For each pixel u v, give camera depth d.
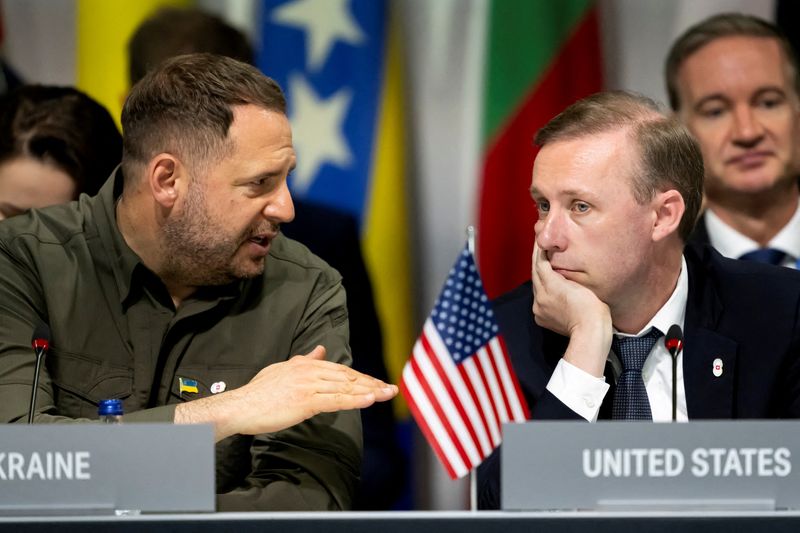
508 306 7.94
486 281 12.20
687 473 5.68
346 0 12.25
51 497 5.72
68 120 8.41
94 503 5.73
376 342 9.99
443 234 12.30
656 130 7.18
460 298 6.96
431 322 6.93
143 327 7.09
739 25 10.44
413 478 12.09
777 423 5.70
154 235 6.95
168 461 5.73
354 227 10.21
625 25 12.28
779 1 11.98
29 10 12.06
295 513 5.50
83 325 7.09
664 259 7.27
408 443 12.11
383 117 12.25
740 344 7.49
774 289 7.66
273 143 6.85
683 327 7.49
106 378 7.04
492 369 6.96
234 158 6.78
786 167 10.28
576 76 12.23
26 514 5.71
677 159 7.20
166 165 6.81
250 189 6.84
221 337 7.17
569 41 12.25
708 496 5.68
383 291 12.23
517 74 12.25
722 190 10.32
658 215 7.18
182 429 5.75
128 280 7.07
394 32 12.28
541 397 7.03
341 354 7.22
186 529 5.45
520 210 12.23
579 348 7.02
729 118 10.27
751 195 10.23
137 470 5.73
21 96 8.48
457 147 12.28
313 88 12.20
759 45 10.33
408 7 12.28
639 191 7.11
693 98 10.43
